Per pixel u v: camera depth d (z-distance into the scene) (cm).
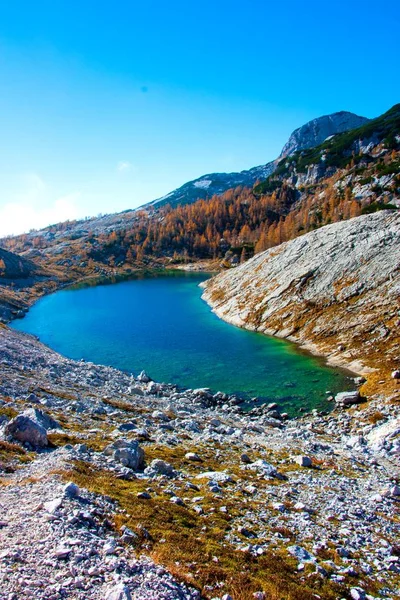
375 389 5291
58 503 1462
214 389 5825
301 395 5494
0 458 2044
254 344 8100
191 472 2495
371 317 7406
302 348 7606
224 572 1331
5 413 2952
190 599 1127
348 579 1539
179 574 1225
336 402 5191
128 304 14025
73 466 1986
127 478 2064
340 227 10694
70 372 5434
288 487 2505
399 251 8438
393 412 4534
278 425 4506
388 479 2953
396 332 6694
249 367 6731
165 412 4172
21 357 5419
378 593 1482
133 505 1689
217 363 7006
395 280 7856
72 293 18112
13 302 14462
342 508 2272
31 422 2409
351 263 9119
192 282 19938
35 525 1323
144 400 4678
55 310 13575
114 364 7131
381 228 9500
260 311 9769
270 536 1786
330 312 8244
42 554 1162
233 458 2969
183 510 1795
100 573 1116
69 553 1177
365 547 1858
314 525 1986
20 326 10900
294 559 1602
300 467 2977
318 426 4541
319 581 1473
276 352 7488
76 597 993
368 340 6881
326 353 7106
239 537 1694
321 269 9569
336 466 3108
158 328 9925
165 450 2834
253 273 12125
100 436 2855
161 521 1616
